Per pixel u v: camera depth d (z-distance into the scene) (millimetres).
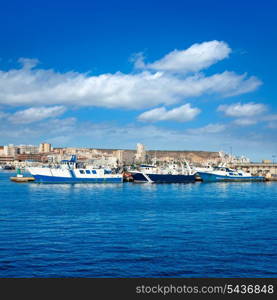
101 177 144625
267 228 49875
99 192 111438
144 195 102750
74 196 97000
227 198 96188
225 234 45344
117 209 69312
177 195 104062
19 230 46938
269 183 179875
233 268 31828
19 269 31172
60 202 81188
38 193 105375
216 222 54844
